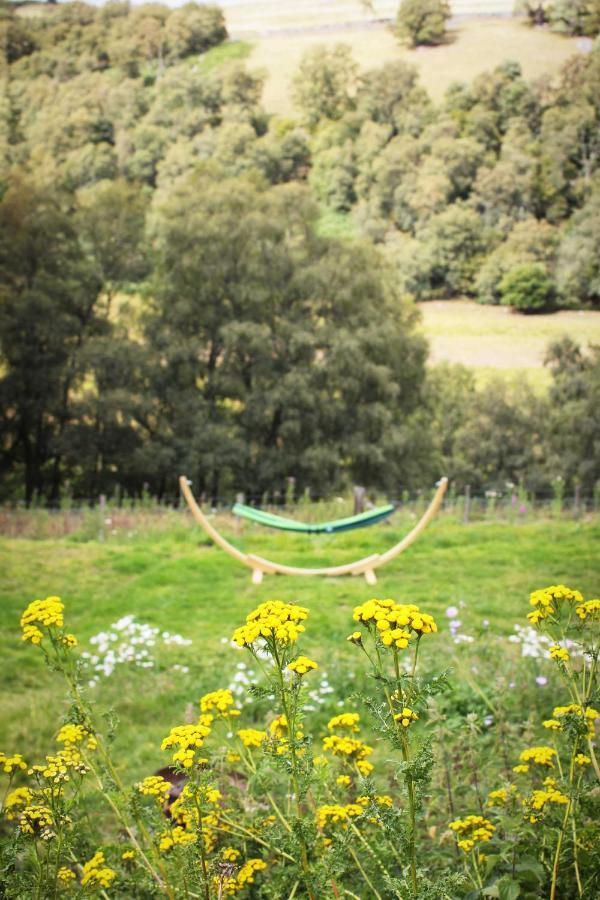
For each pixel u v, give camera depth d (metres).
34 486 25.48
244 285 24.88
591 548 12.30
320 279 24.55
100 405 24.19
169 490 25.50
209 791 2.46
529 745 3.93
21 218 25.39
